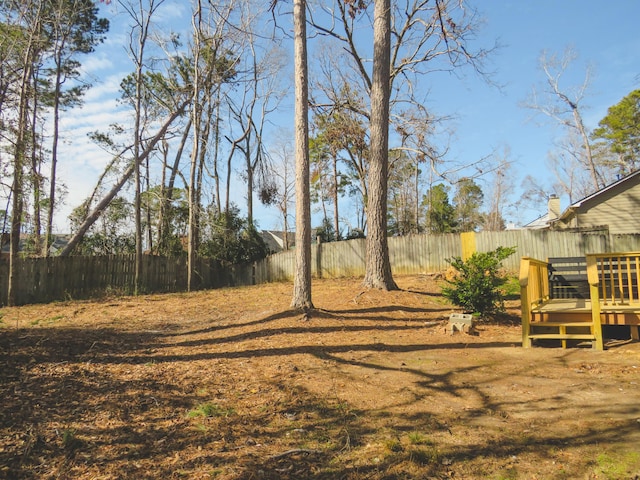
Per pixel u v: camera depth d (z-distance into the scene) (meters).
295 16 10.09
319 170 31.50
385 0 12.64
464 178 16.36
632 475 3.25
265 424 4.52
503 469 3.45
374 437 4.11
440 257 19.16
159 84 22.80
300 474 3.51
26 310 12.20
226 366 6.45
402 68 18.14
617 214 20.30
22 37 16.02
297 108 10.03
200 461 3.76
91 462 3.77
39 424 4.49
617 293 9.48
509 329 8.77
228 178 32.84
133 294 16.70
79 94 24.06
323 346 7.39
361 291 11.99
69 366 6.47
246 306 12.09
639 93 39.00
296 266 10.09
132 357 7.04
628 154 41.91
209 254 23.38
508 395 5.10
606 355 6.65
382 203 12.47
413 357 6.86
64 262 15.42
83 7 20.47
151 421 4.62
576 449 3.70
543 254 17.97
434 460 3.61
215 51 21.39
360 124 23.80
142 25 18.03
